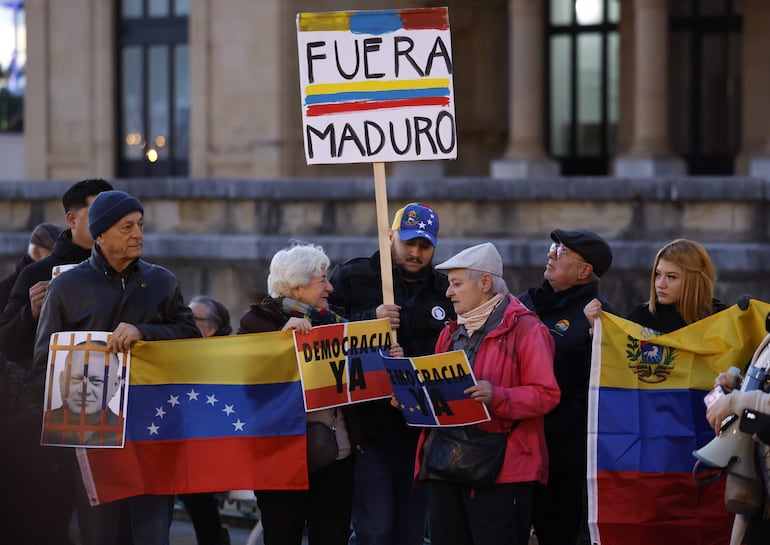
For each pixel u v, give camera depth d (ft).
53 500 31.42
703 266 30.99
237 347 30.17
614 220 74.38
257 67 104.01
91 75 113.09
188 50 110.73
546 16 111.45
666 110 97.25
